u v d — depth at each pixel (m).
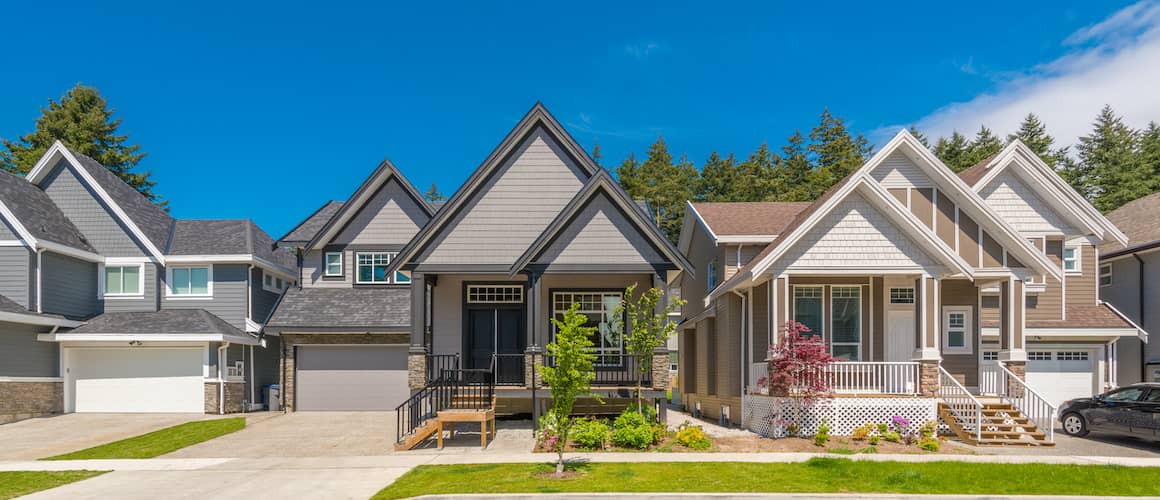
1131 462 13.58
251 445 17.30
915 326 18.17
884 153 20.08
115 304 25.73
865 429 16.39
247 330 25.59
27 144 46.09
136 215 26.86
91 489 12.43
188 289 26.08
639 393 16.89
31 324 22.62
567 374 12.73
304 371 24.23
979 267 19.89
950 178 19.94
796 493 11.19
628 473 12.69
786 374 16.95
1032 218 22.45
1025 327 20.92
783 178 54.97
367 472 13.61
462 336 20.98
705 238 25.41
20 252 22.95
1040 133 58.81
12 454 16.61
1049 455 14.99
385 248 25.55
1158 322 24.86
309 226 26.59
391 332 23.59
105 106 48.53
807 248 17.88
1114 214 30.14
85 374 24.12
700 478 12.29
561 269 18.23
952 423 16.91
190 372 24.09
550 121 19.97
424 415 19.58
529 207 19.67
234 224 28.20
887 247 17.81
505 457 14.77
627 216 18.44
